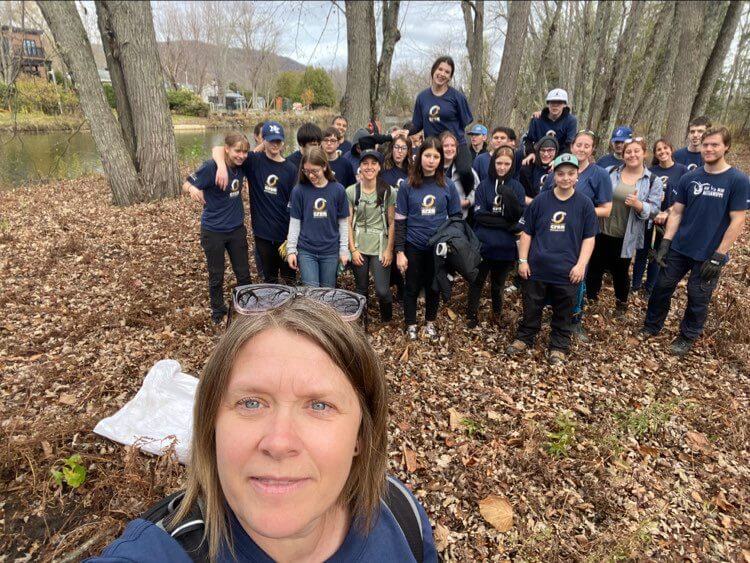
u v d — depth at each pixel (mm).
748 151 17859
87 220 7316
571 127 5438
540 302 4082
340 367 757
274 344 724
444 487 2656
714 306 4871
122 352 3756
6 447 2523
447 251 3887
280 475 677
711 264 3879
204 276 5434
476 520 2457
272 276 4809
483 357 4125
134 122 8227
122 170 8203
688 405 3471
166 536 766
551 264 3869
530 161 5164
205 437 770
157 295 4859
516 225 4250
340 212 4074
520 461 2836
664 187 5078
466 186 5094
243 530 783
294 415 704
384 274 4312
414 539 984
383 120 10680
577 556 2248
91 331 4078
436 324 4648
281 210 4480
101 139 7961
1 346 3746
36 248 6023
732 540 2422
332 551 840
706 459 2994
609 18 14734
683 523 2502
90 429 2789
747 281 5551
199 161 11945
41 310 4375
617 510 2553
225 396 728
